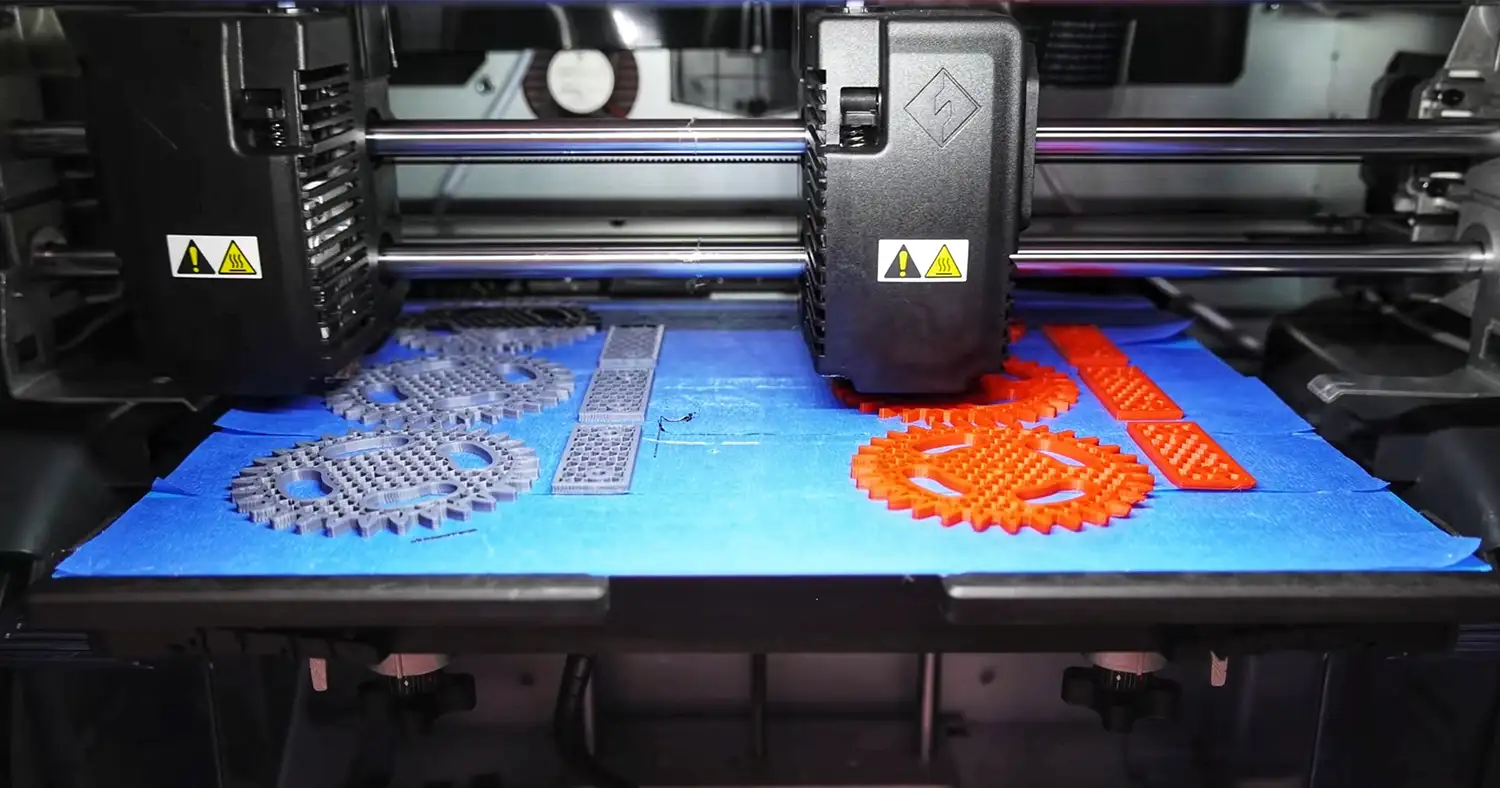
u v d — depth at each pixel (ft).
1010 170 3.79
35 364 4.34
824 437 3.93
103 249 4.35
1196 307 5.63
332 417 4.13
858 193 3.77
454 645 3.26
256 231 3.77
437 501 3.39
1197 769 4.66
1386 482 3.75
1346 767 4.21
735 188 5.44
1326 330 5.13
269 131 3.78
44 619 3.03
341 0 4.21
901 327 3.92
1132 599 2.99
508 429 4.01
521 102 5.32
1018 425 4.00
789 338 4.96
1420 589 3.03
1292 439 3.96
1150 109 5.41
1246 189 5.57
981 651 3.29
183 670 4.02
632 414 4.09
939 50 3.65
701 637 3.22
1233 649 3.30
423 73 5.27
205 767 4.15
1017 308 5.36
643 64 5.24
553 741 4.69
